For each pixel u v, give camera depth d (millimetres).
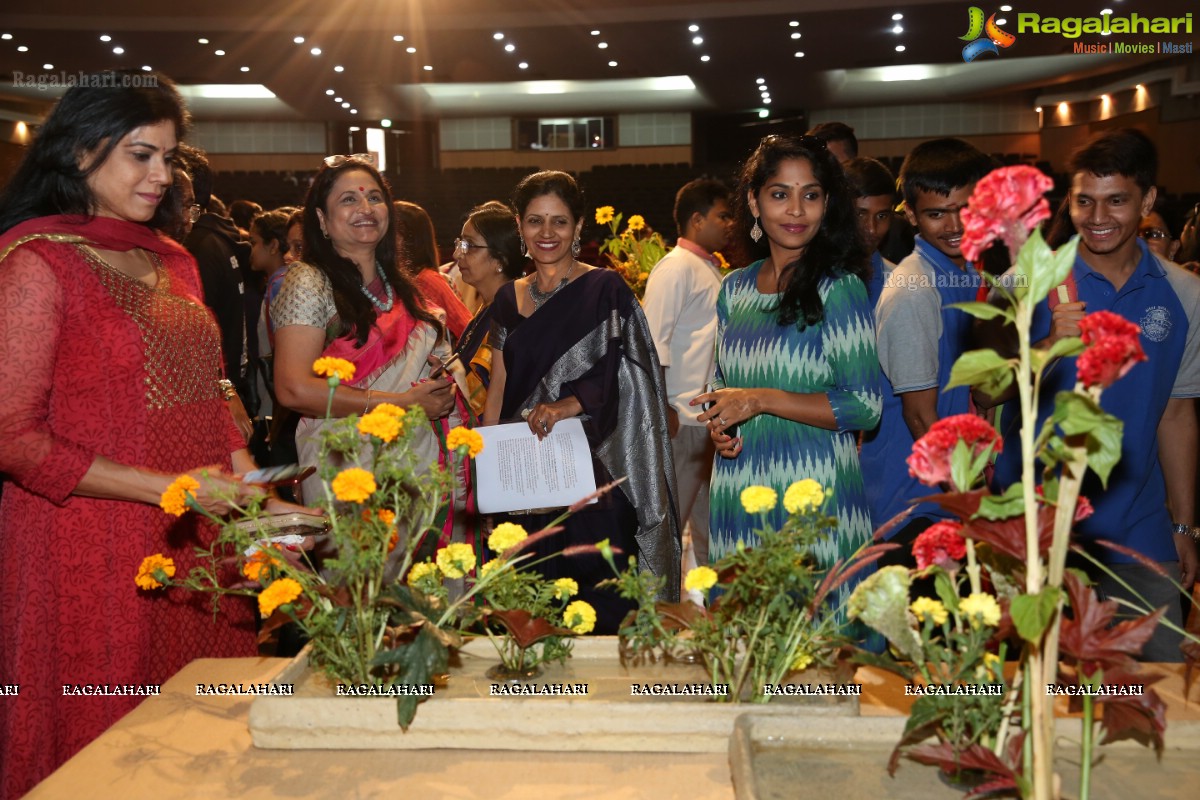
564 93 20688
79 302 1630
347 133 22453
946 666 997
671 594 2619
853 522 1977
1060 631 874
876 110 20828
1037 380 839
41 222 1633
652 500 2609
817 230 1987
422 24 14477
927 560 996
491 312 2803
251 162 22344
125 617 1653
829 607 1831
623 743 1193
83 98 1624
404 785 1127
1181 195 14500
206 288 4145
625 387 2629
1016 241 814
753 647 1223
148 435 1690
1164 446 2133
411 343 2385
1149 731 938
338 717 1208
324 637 1271
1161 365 1954
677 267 3451
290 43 15328
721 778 1132
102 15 14039
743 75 17844
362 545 1252
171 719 1320
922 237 2303
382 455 1280
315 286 2289
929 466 907
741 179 2168
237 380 4309
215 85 19797
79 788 1131
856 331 1950
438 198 20797
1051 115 19266
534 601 1398
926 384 2096
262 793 1115
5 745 1628
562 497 2416
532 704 1195
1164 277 1973
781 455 1989
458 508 2529
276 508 1560
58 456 1559
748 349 2078
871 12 13648
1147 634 851
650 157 22109
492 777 1144
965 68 18531
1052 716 869
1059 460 830
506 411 2666
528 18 14422
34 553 1638
